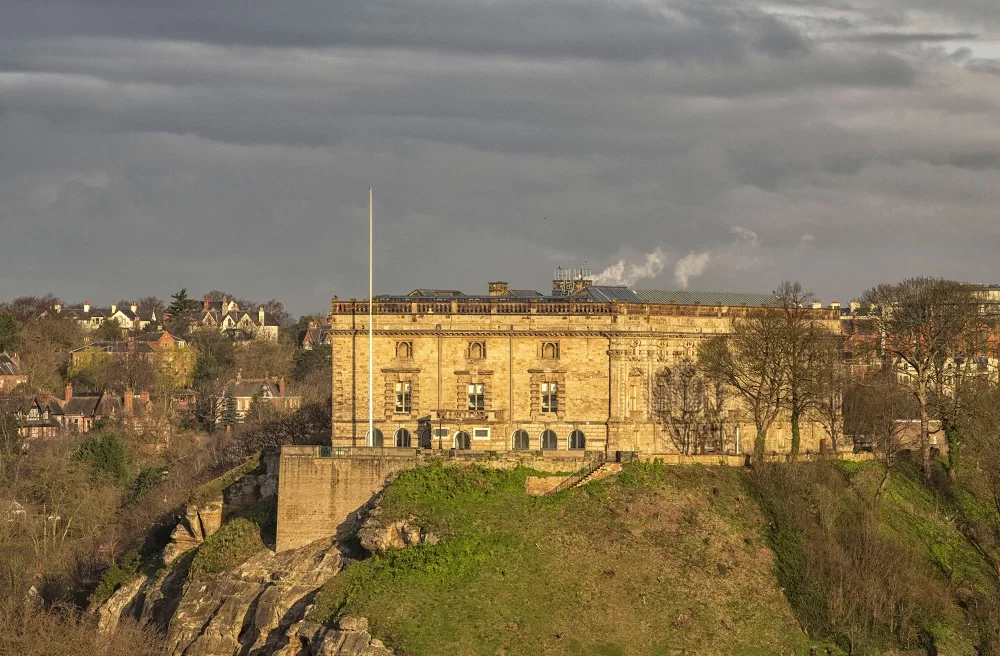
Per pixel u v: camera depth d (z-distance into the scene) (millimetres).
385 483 150125
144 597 154250
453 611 130250
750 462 155375
